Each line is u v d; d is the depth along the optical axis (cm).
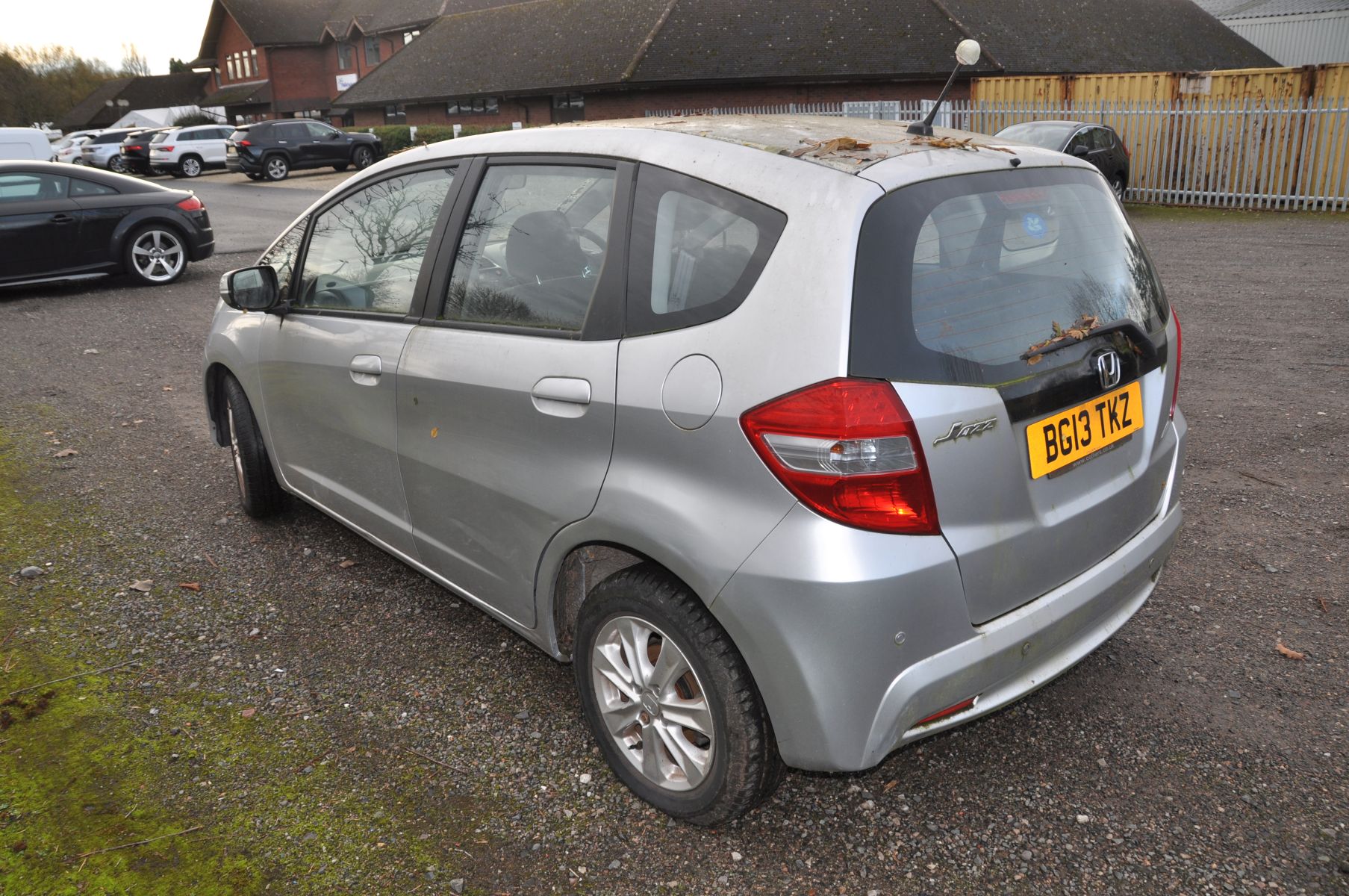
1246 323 816
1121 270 273
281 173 3072
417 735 301
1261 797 268
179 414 643
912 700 217
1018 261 242
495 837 257
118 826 259
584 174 272
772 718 227
